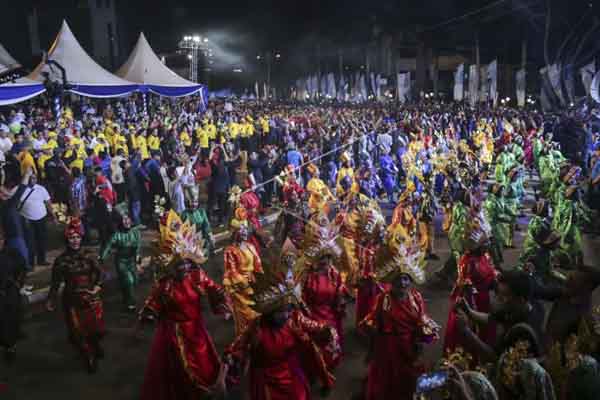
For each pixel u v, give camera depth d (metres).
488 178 24.22
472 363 6.15
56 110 20.70
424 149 21.12
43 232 12.48
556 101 35.88
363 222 9.12
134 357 8.50
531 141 24.94
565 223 11.98
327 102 61.94
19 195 11.52
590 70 29.41
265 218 16.88
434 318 9.64
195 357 6.57
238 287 8.41
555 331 5.62
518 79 40.59
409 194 12.98
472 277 7.47
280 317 5.56
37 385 7.68
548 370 4.70
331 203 14.83
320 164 21.39
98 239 14.90
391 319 6.27
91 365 7.96
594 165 16.36
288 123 30.19
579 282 5.52
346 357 8.30
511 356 4.09
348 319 9.62
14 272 8.44
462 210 11.11
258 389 5.67
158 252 6.63
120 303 10.70
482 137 25.20
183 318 6.61
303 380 5.79
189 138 26.09
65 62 23.89
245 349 5.61
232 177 18.86
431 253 13.09
